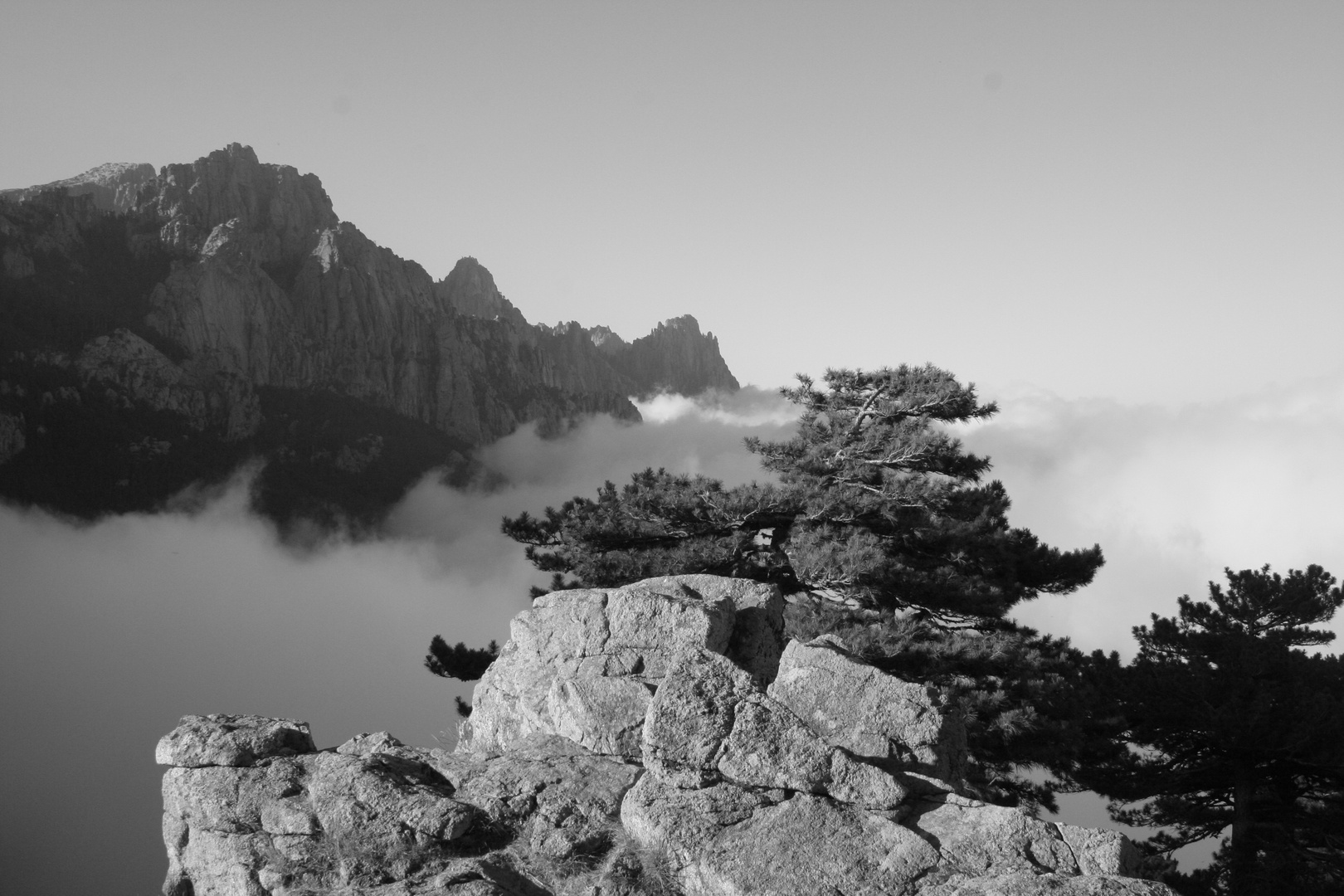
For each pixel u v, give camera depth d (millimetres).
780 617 13211
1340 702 25094
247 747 10141
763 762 9102
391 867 8922
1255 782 26672
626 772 9898
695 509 26312
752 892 8336
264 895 9078
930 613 25406
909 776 9414
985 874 8281
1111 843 8492
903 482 24875
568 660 11797
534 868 8875
